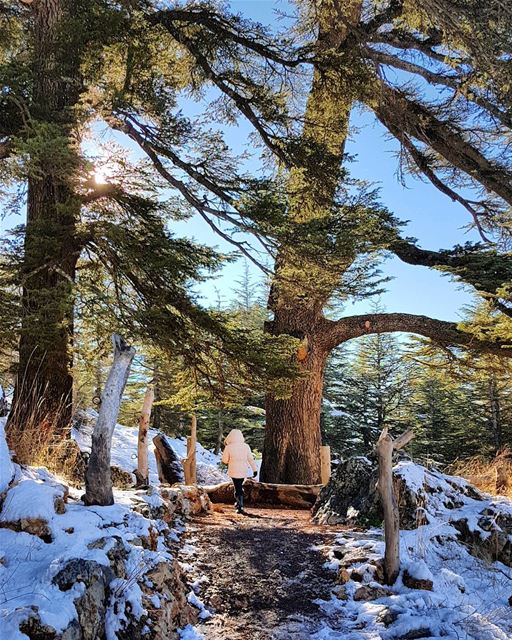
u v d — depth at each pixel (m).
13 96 6.95
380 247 9.04
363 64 10.54
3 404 5.56
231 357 9.37
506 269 11.04
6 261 8.00
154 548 4.64
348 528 7.21
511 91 9.00
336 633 4.39
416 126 12.92
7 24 10.48
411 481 7.21
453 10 8.11
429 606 4.81
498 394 24.06
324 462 11.58
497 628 4.49
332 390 29.47
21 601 3.19
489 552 6.62
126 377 5.09
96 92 7.35
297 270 9.17
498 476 10.07
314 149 9.95
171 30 10.12
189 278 8.73
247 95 10.95
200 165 8.93
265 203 8.09
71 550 3.74
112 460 14.34
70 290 7.37
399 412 28.70
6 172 7.46
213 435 27.28
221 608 4.70
